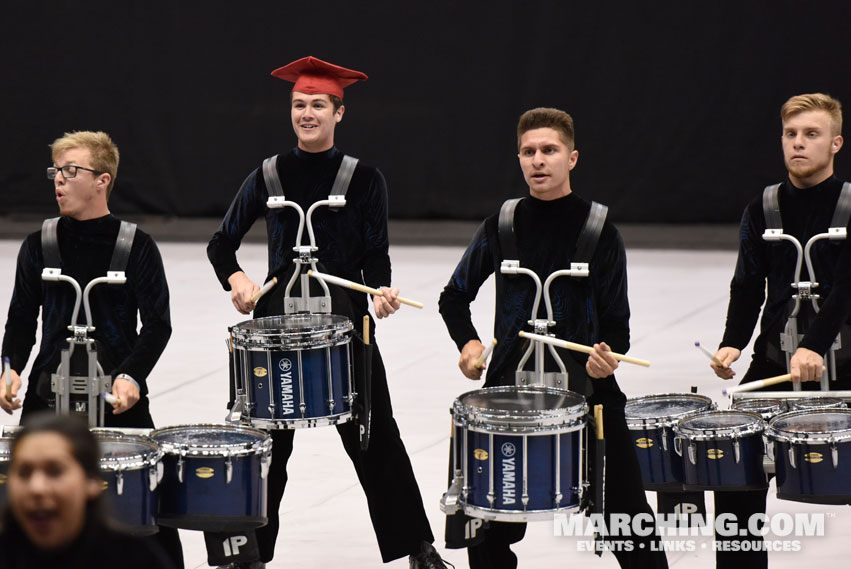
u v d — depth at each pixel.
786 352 9.35
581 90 27.66
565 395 8.41
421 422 14.55
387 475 9.95
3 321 19.91
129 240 9.02
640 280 23.30
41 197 29.50
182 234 28.08
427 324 19.92
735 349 9.59
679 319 20.05
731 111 27.09
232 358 9.52
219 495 8.27
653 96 27.39
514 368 8.84
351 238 10.09
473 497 8.12
